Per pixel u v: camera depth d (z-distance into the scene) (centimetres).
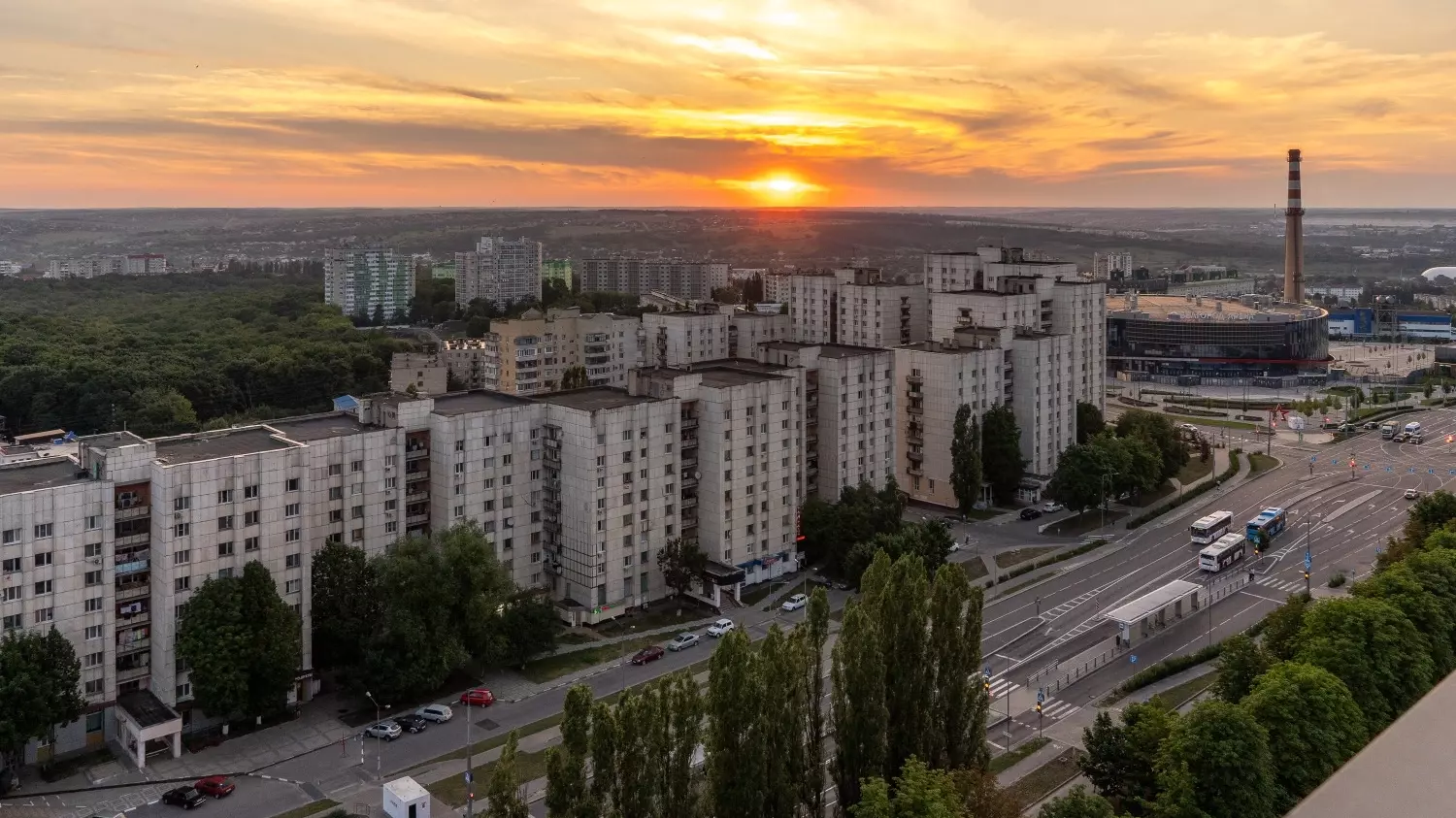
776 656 10331
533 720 14950
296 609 15600
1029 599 19650
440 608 15438
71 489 13850
